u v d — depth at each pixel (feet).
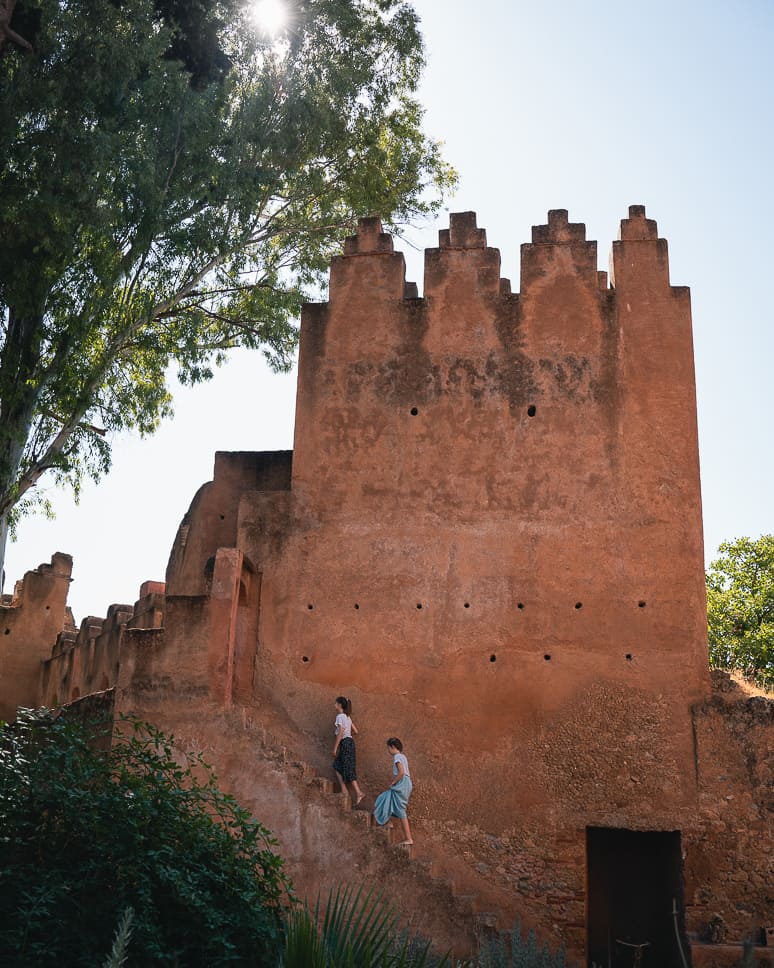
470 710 49.49
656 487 51.13
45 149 46.42
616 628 49.55
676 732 47.70
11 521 53.26
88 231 47.42
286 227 61.52
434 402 53.88
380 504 52.95
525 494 51.93
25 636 87.81
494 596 50.85
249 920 33.76
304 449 54.34
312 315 56.29
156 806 35.70
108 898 32.78
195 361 58.95
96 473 51.11
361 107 61.98
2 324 47.14
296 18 58.80
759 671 84.53
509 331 54.13
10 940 30.60
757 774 46.60
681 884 46.14
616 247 54.65
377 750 49.55
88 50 47.96
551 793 47.78
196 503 62.90
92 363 49.60
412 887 42.50
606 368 52.90
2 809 33.91
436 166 69.21
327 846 43.93
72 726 37.83
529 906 46.19
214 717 47.52
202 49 56.34
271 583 52.75
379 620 51.39
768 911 44.80
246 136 55.06
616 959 51.37
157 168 50.29
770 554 94.17
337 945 26.35
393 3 62.18
